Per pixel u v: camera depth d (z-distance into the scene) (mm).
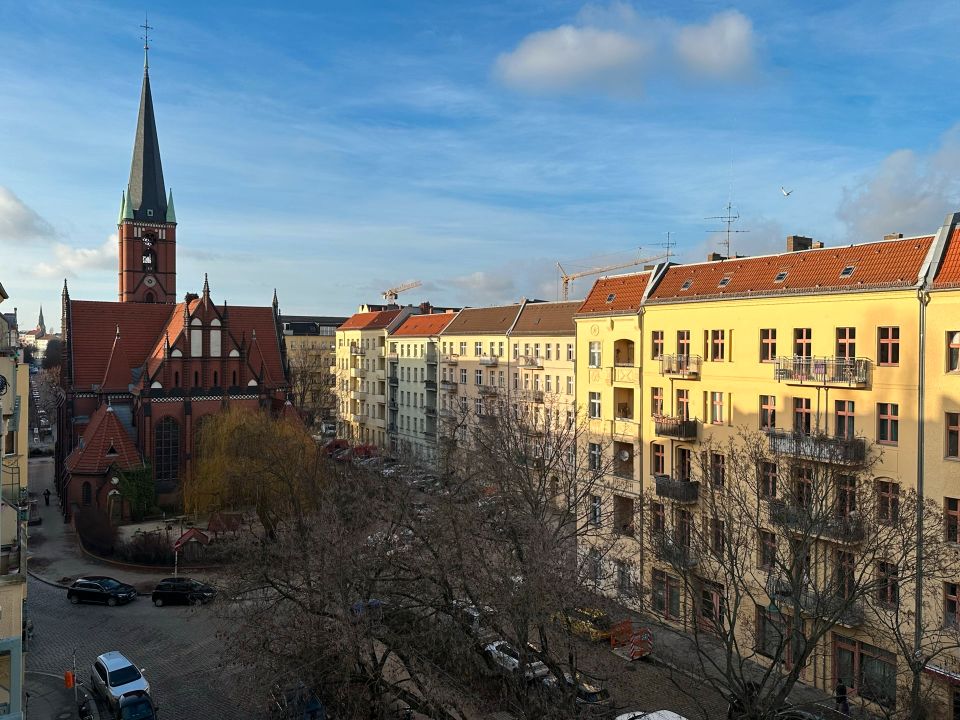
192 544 49125
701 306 35000
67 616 39750
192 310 69312
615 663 25312
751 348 32531
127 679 28938
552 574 22578
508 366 68000
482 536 25625
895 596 26859
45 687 31078
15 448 25375
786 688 20391
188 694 30406
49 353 172375
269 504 49531
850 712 27188
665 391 36969
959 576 24625
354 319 103125
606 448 39156
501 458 34531
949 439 25766
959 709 25125
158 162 95375
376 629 24625
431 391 80375
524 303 70938
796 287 30844
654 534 30000
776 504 25422
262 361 73438
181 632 37281
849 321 28688
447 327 78500
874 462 27156
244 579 29406
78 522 55844
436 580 24781
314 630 23469
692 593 25422
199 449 64562
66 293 73625
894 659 26781
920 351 26266
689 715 27688
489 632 25000
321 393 111188
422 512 30188
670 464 36438
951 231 26984
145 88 94062
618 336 40219
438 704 22844
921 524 22875
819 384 29156
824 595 21922
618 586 32906
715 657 32469
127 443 63438
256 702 25812
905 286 26609
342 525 28203
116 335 74250
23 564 18812
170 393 67688
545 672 25094
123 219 93000
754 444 29062
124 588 42094
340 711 24594
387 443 83875
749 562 31141
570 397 60469
